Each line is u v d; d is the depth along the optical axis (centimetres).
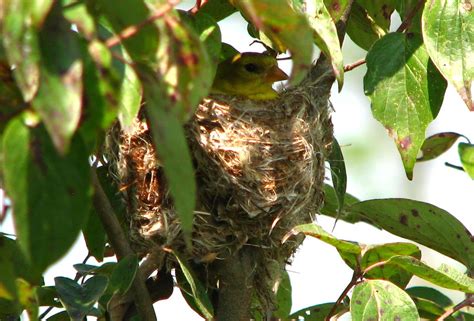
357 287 734
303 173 924
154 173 869
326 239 737
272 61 995
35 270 414
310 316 939
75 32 433
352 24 951
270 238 897
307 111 960
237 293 872
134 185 877
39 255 414
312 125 955
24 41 386
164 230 863
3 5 386
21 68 386
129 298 812
